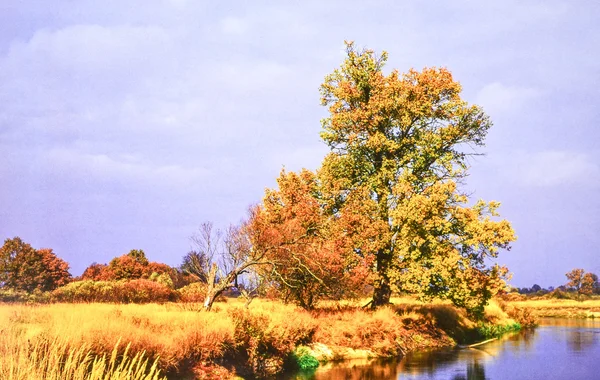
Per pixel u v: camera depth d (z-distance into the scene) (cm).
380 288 3847
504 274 3575
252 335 2198
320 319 2888
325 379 2139
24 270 6172
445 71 3884
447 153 3878
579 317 7631
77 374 1005
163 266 7206
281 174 3875
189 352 1848
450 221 3694
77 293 3769
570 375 2314
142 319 1931
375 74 3988
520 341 3884
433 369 2473
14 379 943
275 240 2966
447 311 4209
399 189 3606
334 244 3366
